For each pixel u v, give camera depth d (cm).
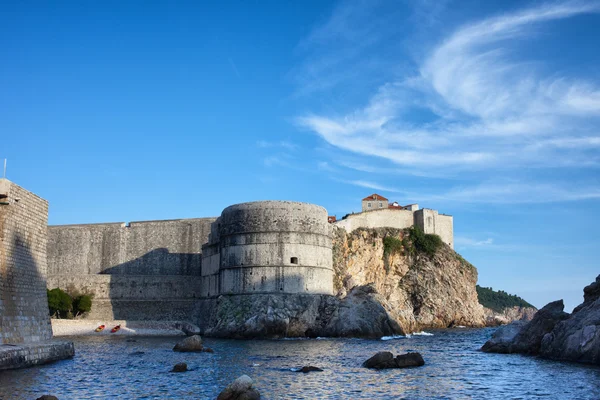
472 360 4212
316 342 5831
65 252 9519
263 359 4169
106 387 2962
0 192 3562
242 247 6844
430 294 10631
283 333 6341
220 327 6519
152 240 9288
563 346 4116
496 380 3253
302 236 6850
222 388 2952
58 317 7475
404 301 10619
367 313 6600
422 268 10862
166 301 7862
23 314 3762
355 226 10731
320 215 7088
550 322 4566
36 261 3988
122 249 9362
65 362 3831
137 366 3722
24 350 3484
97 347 5019
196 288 7975
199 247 9088
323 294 6844
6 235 3591
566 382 3142
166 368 3647
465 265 11425
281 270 6700
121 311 7775
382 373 3522
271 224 6800
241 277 6788
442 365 3916
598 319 4009
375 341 6072
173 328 7175
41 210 4081
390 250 10788
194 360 4084
